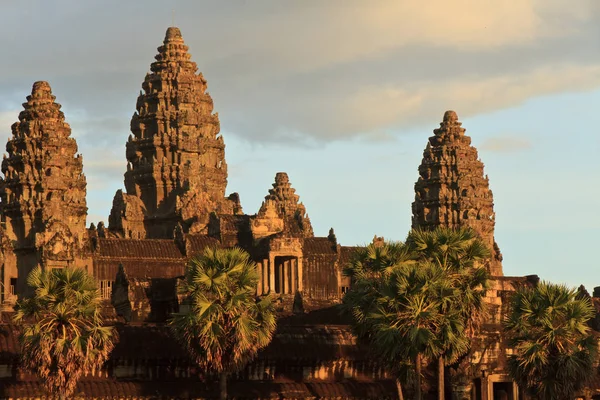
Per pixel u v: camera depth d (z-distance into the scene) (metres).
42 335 160.38
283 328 195.62
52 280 164.50
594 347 168.62
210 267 167.62
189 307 170.88
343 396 190.25
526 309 168.88
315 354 193.12
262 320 169.50
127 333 185.62
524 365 167.62
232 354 165.00
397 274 164.88
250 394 185.88
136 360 183.75
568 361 165.00
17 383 175.75
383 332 162.12
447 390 191.75
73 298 163.75
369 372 197.25
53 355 161.12
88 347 162.50
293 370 193.12
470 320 170.62
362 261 173.50
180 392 182.50
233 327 164.88
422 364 184.88
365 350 196.38
